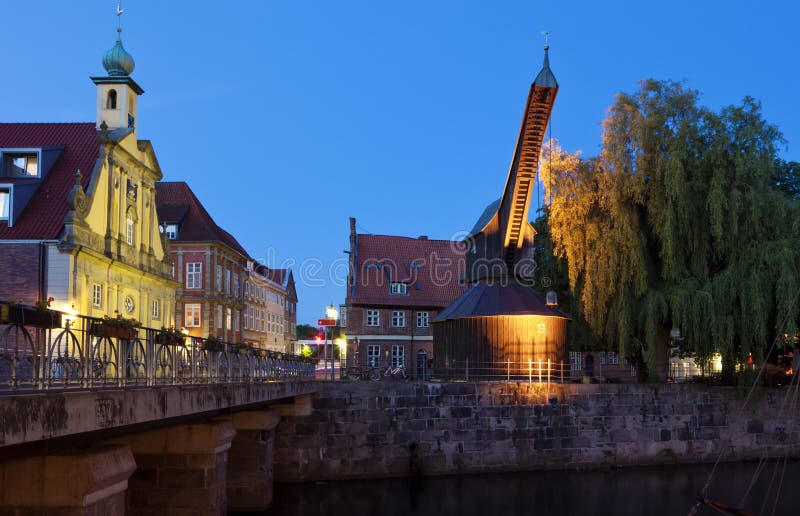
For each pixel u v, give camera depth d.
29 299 26.47
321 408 32.66
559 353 38.94
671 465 36.25
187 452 18.14
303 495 29.45
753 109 36.06
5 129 32.69
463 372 39.28
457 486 31.56
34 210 28.42
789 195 42.88
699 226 35.97
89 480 11.49
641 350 39.94
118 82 33.62
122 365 12.30
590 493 30.50
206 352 17.20
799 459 37.84
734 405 37.38
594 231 36.31
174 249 53.41
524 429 34.66
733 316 34.62
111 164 30.56
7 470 11.48
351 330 56.88
